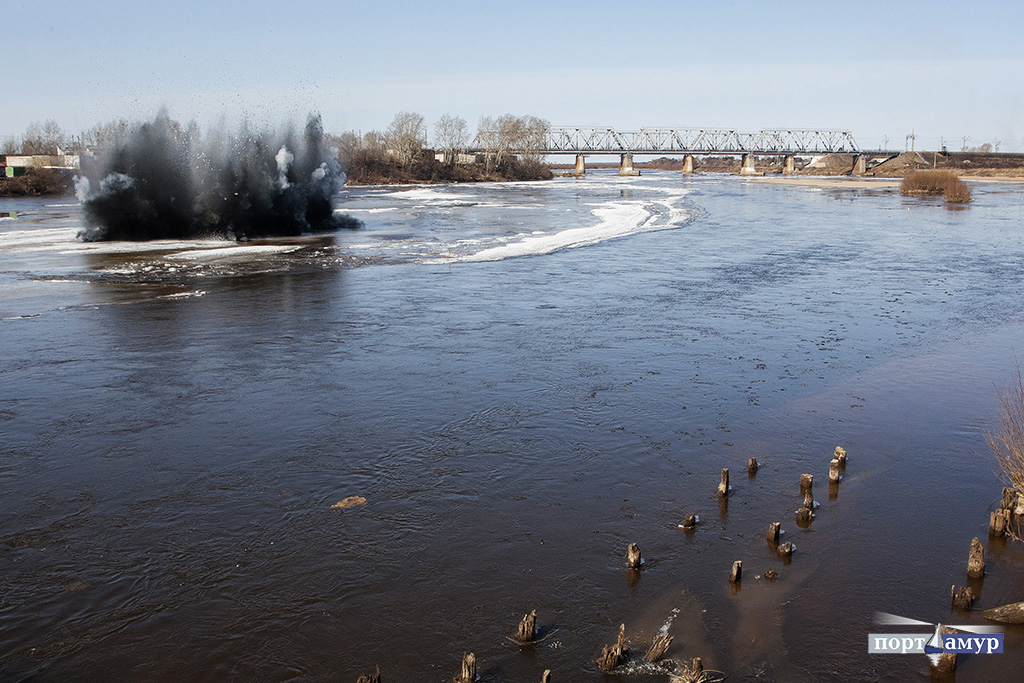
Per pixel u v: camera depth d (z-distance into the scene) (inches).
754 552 441.7
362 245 1749.5
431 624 378.3
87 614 386.3
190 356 818.2
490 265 1455.5
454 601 396.5
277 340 885.2
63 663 350.9
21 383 727.1
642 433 610.9
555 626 376.8
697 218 2501.2
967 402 681.0
